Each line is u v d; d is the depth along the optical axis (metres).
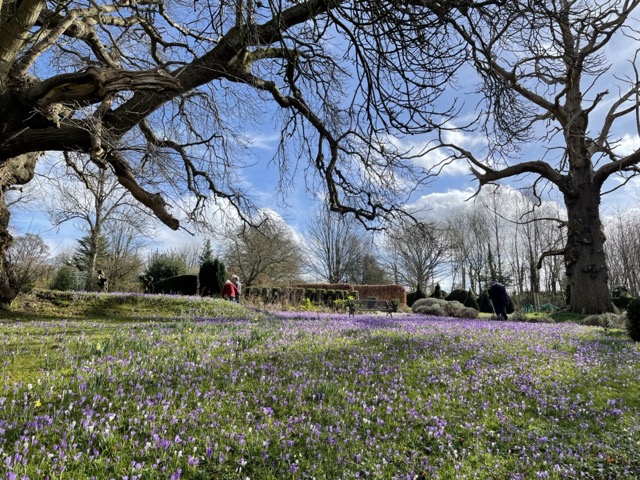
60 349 6.17
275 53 11.51
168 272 34.16
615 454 4.30
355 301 23.84
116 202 26.86
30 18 7.77
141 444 3.34
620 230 49.31
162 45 12.78
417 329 11.36
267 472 3.23
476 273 59.31
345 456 3.62
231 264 41.38
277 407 4.52
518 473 3.72
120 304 15.84
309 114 12.52
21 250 15.30
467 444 4.21
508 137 8.45
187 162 13.02
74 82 7.12
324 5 7.48
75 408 3.89
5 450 3.00
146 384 4.72
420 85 7.45
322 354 7.05
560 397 5.82
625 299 28.42
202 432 3.66
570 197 22.98
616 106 22.03
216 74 10.71
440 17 6.15
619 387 6.66
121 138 9.41
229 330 9.31
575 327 15.12
